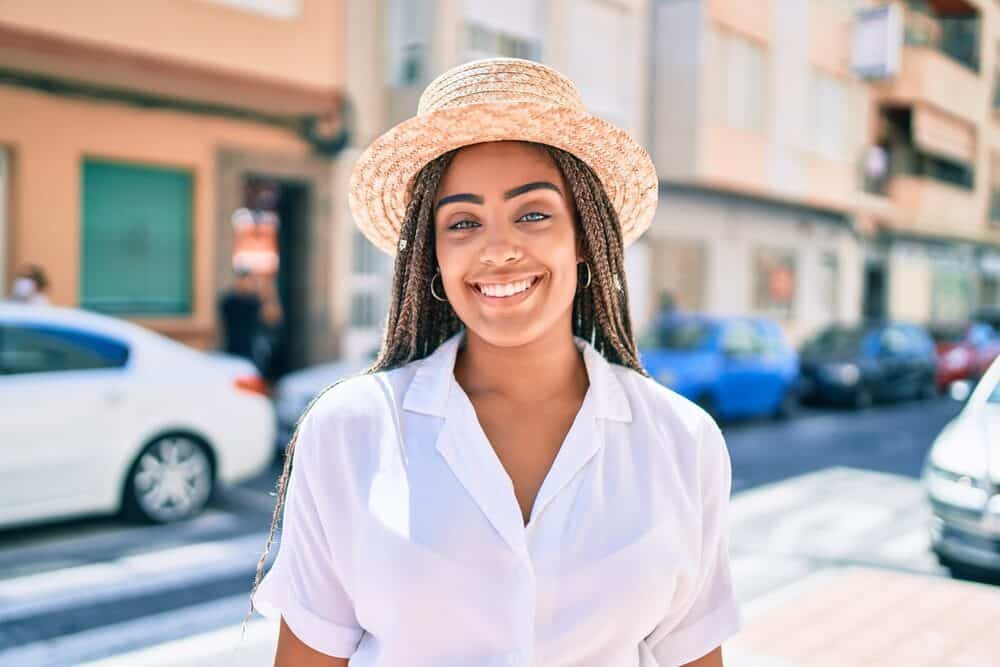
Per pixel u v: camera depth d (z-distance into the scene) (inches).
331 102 461.1
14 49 358.9
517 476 54.7
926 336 650.2
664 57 661.3
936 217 987.3
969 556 204.7
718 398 442.3
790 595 185.6
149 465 241.9
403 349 62.3
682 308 711.1
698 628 56.9
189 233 423.2
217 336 430.3
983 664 136.1
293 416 324.8
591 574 50.8
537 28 553.0
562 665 50.3
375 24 478.0
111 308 401.4
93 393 229.0
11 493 214.2
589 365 56.9
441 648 49.9
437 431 53.3
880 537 253.4
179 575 203.3
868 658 137.6
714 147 667.4
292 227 472.7
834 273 906.1
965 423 225.5
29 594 189.2
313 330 465.4
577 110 54.4
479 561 50.1
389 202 63.8
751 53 714.8
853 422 511.8
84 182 390.0
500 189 55.3
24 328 222.5
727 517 58.4
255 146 438.6
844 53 826.8
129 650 160.1
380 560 50.3
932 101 932.0
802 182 775.7
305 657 54.4
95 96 383.2
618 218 62.2
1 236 368.5
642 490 53.4
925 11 1016.2
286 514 55.7
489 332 54.9
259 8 431.2
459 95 57.0
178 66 404.8
